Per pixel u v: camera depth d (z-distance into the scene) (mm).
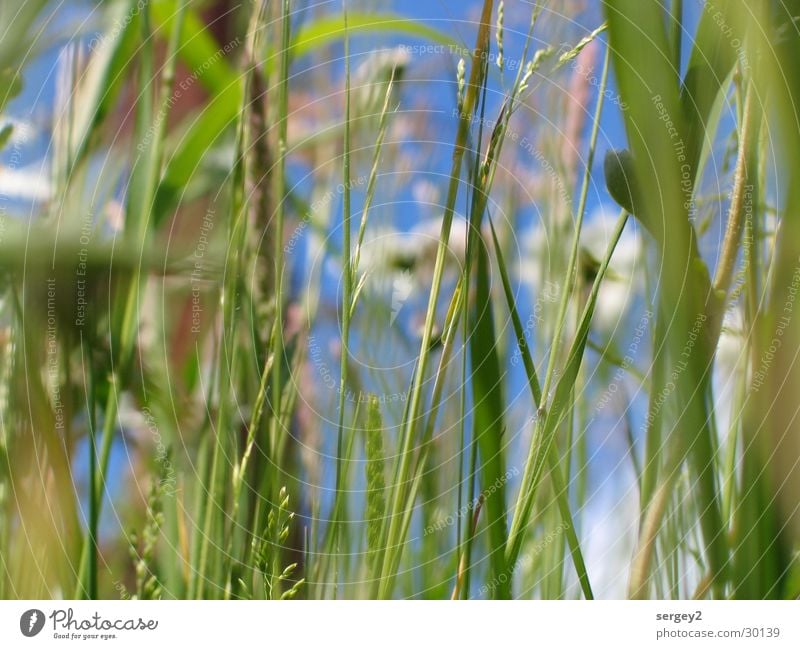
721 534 979
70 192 1020
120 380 1006
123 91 1050
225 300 1008
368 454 988
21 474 995
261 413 1002
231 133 1063
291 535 1006
